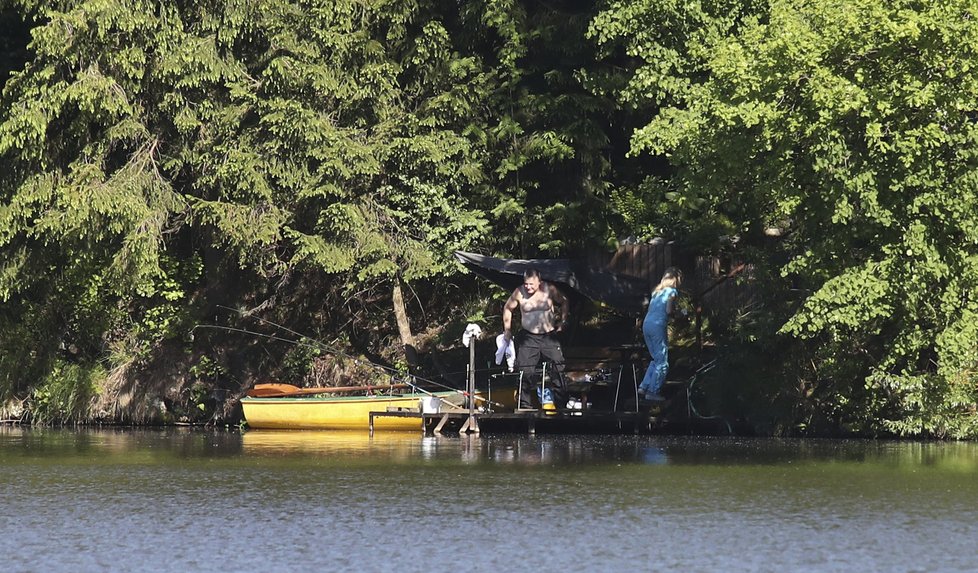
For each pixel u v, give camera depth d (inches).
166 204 3065.9
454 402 2962.6
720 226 3073.3
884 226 2418.8
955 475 2042.3
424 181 3270.2
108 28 2935.5
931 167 2345.0
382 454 2413.9
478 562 1413.6
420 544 1504.7
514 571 1374.3
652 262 3225.9
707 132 2514.8
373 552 1464.1
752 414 2807.6
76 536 1568.7
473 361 2898.6
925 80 2301.9
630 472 2095.2
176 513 1722.4
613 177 3469.5
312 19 3132.4
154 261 2989.7
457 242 3250.5
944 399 2610.7
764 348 2797.7
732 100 2417.6
